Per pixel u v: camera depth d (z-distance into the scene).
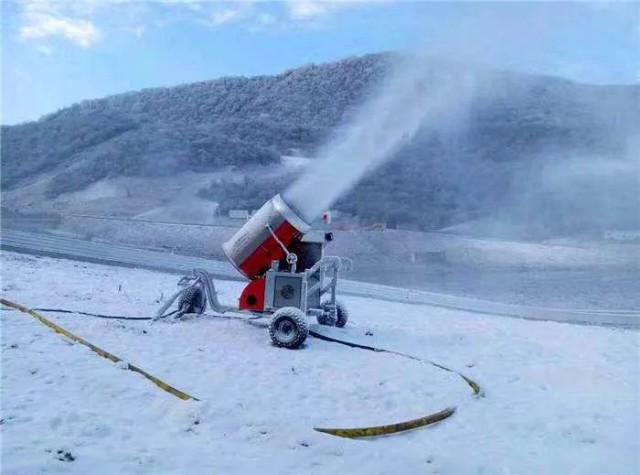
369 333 11.08
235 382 7.28
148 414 5.88
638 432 6.40
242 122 82.69
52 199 60.47
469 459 5.46
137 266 20.69
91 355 7.80
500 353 10.09
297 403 6.71
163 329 9.91
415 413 6.65
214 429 5.60
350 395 7.16
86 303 11.69
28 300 11.23
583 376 8.62
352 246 41.50
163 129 80.81
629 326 15.29
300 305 9.96
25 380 6.58
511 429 6.42
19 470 4.36
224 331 10.10
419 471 5.15
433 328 12.32
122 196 59.19
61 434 5.18
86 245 26.34
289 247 10.53
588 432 6.37
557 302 23.92
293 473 4.88
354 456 5.35
